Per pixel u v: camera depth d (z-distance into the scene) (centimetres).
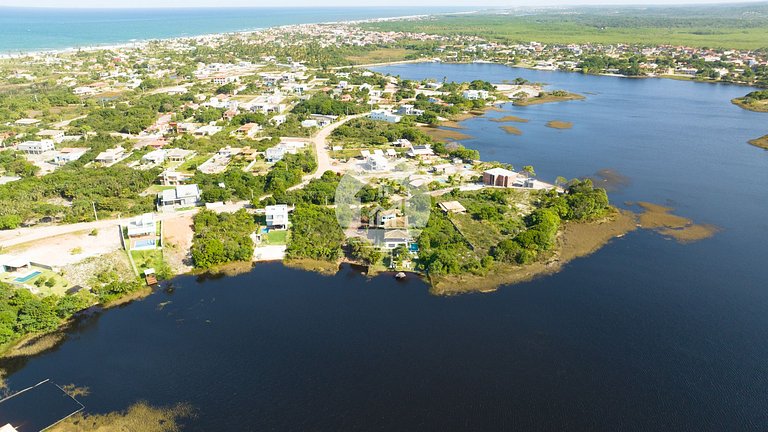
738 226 14612
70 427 7300
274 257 12456
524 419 7444
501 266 11956
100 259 12025
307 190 15662
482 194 16138
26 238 13050
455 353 8838
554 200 15412
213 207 15075
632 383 8169
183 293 10881
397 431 7212
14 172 17712
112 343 9169
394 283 11238
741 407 7700
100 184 16250
